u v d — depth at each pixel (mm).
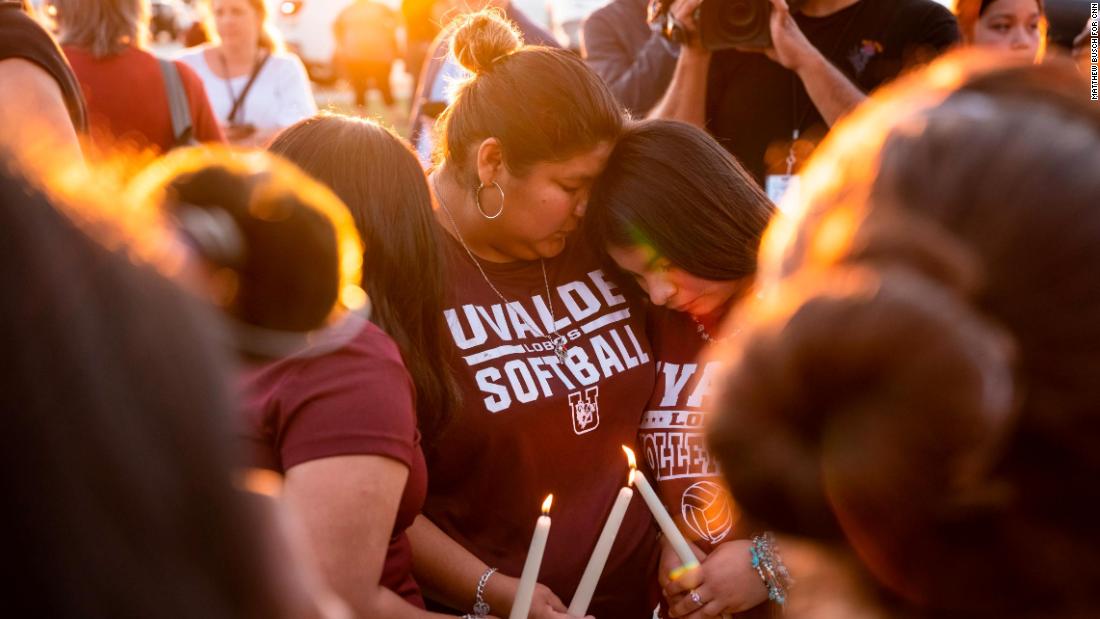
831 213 673
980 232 612
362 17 8477
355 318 1523
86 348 546
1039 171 607
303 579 657
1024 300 602
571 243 2186
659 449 2146
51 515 539
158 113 3320
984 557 646
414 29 7242
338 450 1468
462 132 2055
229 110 4531
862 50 3328
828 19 3332
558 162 2000
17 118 645
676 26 3219
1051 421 607
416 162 1843
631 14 3865
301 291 911
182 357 576
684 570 2006
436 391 1842
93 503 544
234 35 4504
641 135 2094
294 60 4656
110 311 561
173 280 595
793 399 650
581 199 2092
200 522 574
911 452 613
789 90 3279
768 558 2023
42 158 600
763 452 671
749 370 672
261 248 904
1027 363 605
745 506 706
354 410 1484
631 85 3629
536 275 2111
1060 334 598
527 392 2014
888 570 672
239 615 593
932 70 706
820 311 636
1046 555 636
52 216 562
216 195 919
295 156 1806
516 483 2006
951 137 634
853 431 630
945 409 598
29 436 536
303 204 937
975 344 597
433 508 2027
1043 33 3543
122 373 556
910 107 678
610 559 2062
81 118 2383
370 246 1766
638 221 2033
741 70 3309
